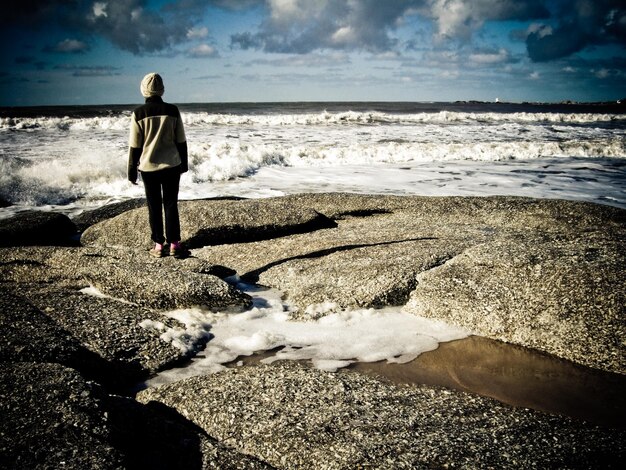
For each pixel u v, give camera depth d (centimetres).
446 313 431
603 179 1177
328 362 362
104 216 805
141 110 502
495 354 377
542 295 408
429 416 271
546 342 382
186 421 275
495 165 1391
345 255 550
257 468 221
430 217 721
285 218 672
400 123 2841
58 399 245
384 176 1211
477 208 745
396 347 387
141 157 515
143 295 442
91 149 1494
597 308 381
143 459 226
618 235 542
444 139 1936
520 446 244
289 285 504
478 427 261
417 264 493
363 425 258
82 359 328
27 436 217
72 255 504
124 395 314
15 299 396
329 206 764
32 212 742
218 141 1748
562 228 663
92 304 416
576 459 236
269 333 404
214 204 686
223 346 387
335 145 1656
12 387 254
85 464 202
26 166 1084
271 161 1377
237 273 554
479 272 454
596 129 2602
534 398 316
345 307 448
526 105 10394
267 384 302
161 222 543
